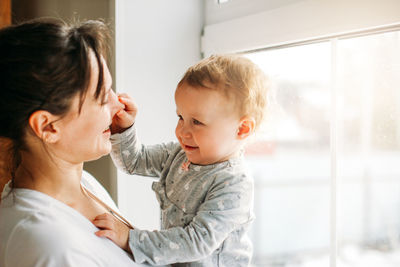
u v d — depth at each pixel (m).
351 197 2.48
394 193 2.45
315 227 3.52
